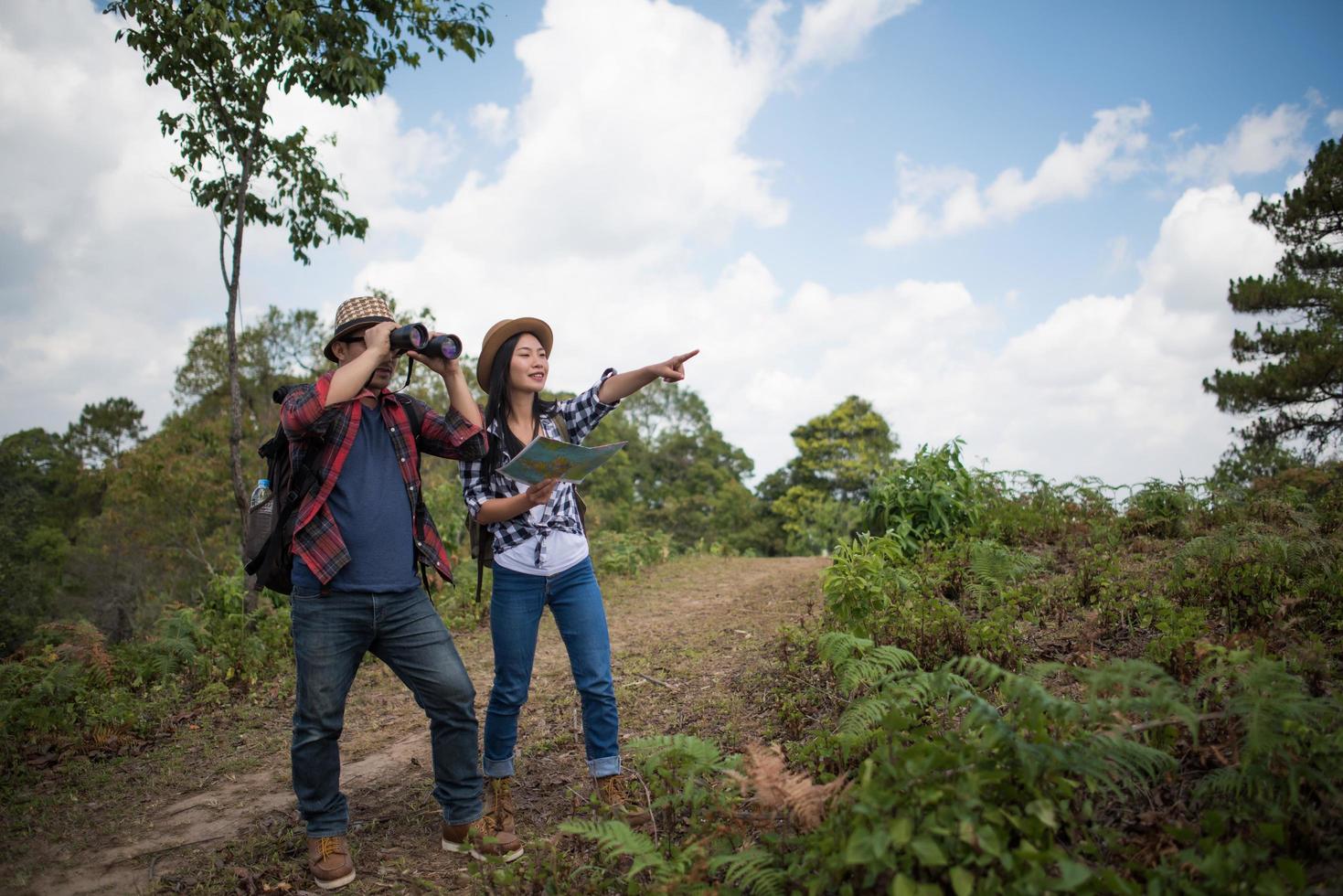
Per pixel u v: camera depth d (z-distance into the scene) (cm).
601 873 288
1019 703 265
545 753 432
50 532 3856
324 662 309
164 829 385
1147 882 217
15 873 343
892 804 225
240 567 868
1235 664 283
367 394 324
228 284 827
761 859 250
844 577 467
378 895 307
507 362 349
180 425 2950
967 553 600
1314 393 1848
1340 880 209
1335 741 244
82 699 545
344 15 770
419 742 478
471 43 819
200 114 805
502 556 340
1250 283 1914
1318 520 586
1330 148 1923
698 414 6806
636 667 580
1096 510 735
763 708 438
